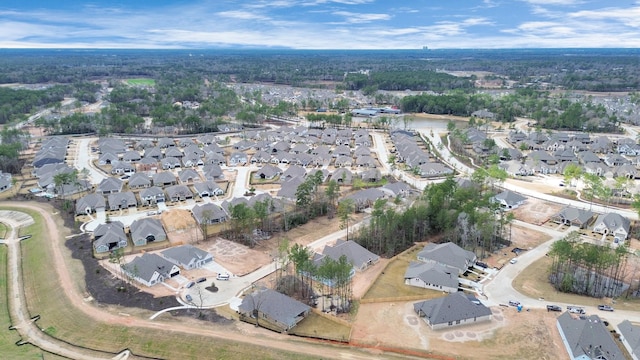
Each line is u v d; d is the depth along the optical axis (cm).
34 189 17425
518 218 14700
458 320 8900
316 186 16075
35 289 10575
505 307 9606
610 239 13025
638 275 11094
